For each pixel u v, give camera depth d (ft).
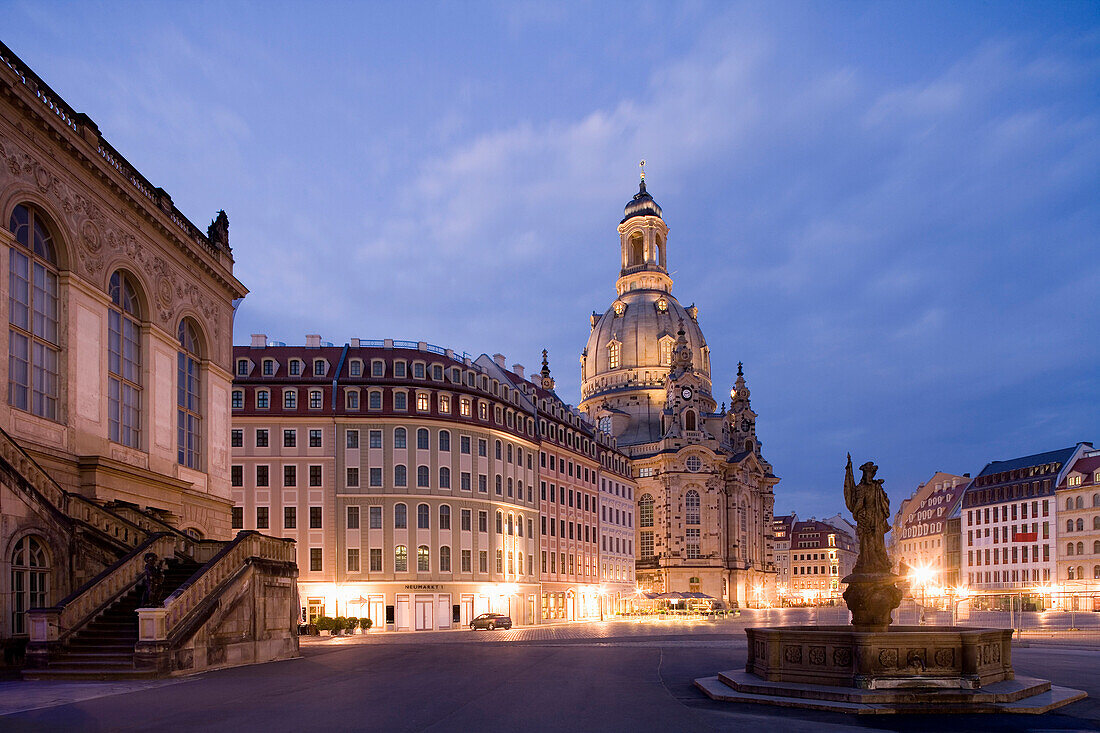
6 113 102.73
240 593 103.65
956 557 520.01
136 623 94.17
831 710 66.80
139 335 134.72
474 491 277.85
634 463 556.92
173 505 139.33
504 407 299.17
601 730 56.95
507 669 98.12
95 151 119.75
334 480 259.19
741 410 640.17
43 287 111.34
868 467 86.02
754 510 606.55
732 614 436.76
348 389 264.72
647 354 620.08
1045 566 426.51
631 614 416.46
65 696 71.20
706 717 63.05
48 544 98.12
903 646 70.33
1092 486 406.62
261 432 259.19
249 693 73.72
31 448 104.32
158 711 63.00
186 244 145.89
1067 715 65.51
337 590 254.06
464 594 268.62
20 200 105.40
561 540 344.28
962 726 60.64
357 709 64.59
